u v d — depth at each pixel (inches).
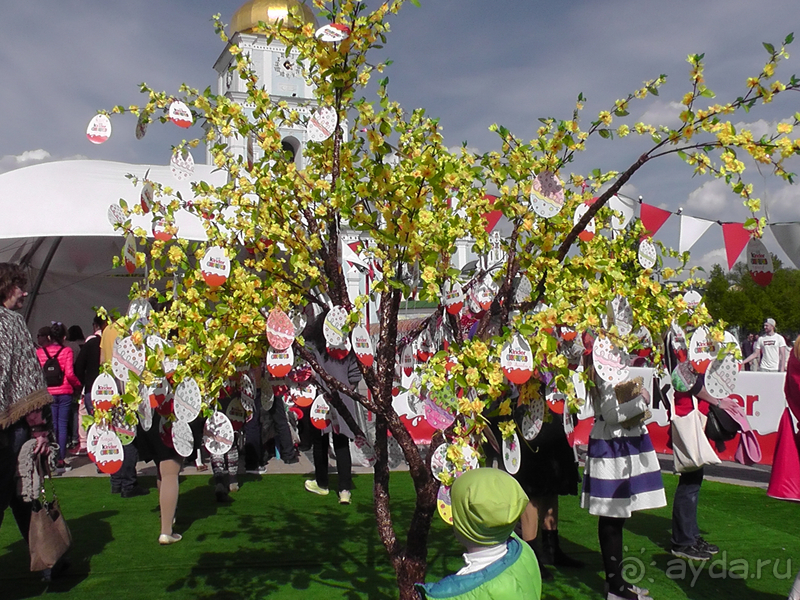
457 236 102.3
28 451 130.2
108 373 92.4
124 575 148.3
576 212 107.5
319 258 109.0
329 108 94.3
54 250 393.7
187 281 101.8
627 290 99.6
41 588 140.6
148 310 105.6
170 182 305.9
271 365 98.9
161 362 90.7
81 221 281.3
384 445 111.0
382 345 101.7
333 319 97.1
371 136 89.8
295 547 168.1
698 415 160.2
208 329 96.4
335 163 98.7
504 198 99.1
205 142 109.2
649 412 131.6
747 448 186.1
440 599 71.1
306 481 235.0
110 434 91.4
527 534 147.8
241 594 136.4
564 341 121.8
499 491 72.1
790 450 150.4
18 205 278.1
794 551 166.7
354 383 196.1
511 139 102.2
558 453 150.3
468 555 75.2
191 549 166.9
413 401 94.0
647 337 121.5
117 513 203.8
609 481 130.1
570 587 142.8
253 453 269.4
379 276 119.6
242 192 101.4
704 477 253.1
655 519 198.7
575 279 96.4
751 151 84.5
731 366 103.0
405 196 88.2
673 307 103.0
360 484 247.3
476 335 104.7
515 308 106.4
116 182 299.0
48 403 132.3
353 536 177.8
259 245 103.6
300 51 99.9
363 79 98.3
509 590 69.6
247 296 96.3
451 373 87.5
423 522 101.3
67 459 303.3
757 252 104.8
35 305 449.4
